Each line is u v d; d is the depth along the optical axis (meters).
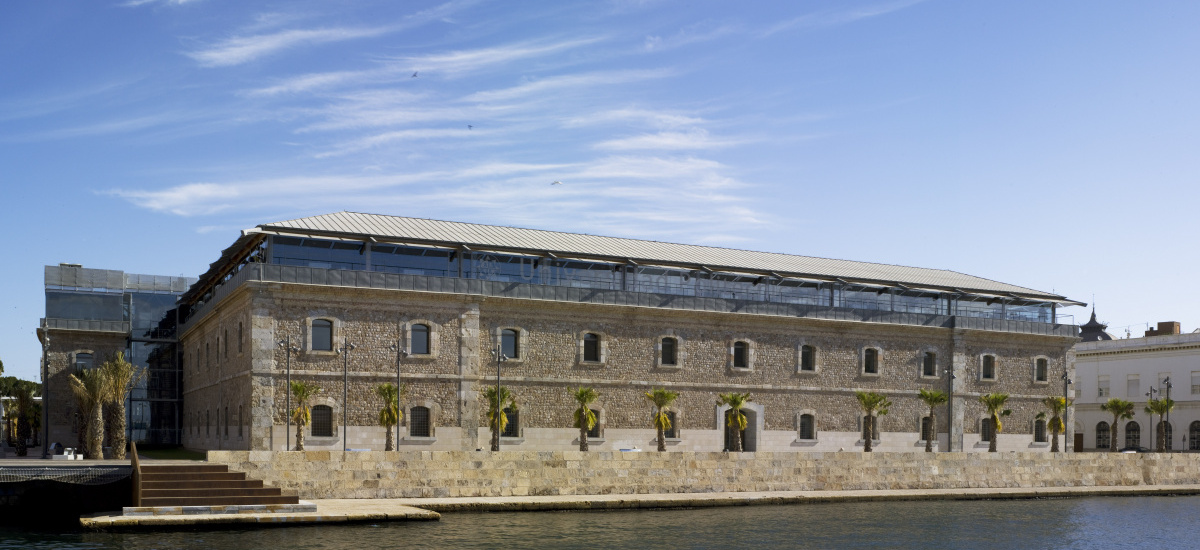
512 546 39.34
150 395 88.56
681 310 71.94
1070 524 50.97
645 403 70.94
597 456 52.78
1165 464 70.12
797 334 76.50
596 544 40.59
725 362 73.88
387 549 37.50
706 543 42.00
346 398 62.34
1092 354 108.31
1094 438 107.25
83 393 61.47
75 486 44.59
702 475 55.03
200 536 39.44
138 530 40.41
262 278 61.09
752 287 77.19
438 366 65.12
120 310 88.62
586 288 69.88
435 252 67.62
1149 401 92.44
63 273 87.19
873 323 78.19
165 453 71.62
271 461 46.22
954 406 80.56
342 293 62.91
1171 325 107.75
